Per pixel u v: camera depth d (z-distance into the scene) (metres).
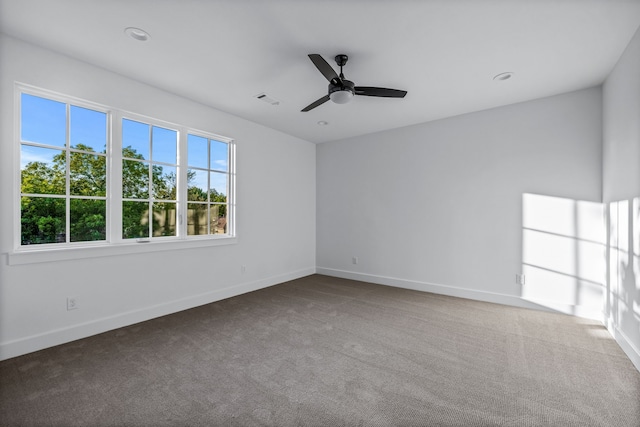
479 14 1.96
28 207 2.41
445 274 4.10
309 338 2.64
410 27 2.11
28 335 2.33
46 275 2.41
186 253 3.45
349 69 2.71
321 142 5.45
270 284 4.58
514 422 1.58
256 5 1.89
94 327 2.68
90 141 2.75
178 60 2.59
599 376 2.02
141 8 1.93
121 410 1.66
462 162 3.95
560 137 3.30
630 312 2.30
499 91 3.21
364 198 4.92
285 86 3.10
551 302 3.36
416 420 1.59
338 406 1.71
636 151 2.19
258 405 1.71
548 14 1.96
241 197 4.12
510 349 2.43
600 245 3.10
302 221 5.25
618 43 2.29
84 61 2.61
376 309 3.45
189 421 1.58
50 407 1.68
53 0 1.84
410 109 3.74
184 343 2.52
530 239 3.49
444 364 2.19
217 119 3.77
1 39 2.19
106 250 2.75
